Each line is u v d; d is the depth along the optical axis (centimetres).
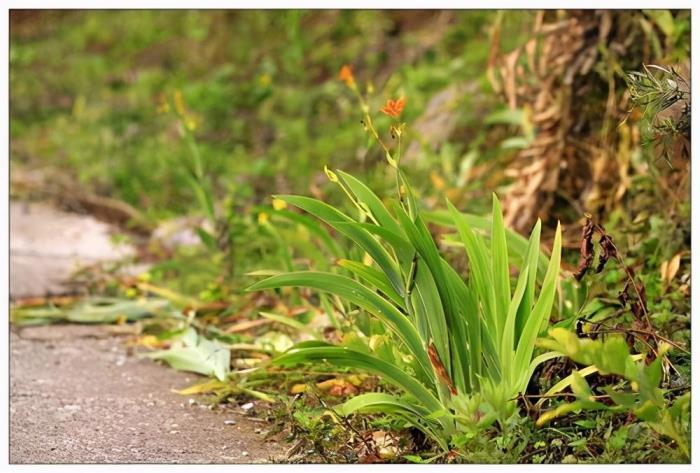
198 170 589
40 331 535
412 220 330
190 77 1053
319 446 354
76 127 952
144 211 759
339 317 454
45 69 1121
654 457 328
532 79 564
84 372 471
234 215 620
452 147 695
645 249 476
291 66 1012
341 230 332
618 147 533
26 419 409
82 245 689
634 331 343
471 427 323
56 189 807
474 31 922
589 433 343
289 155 830
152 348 504
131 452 372
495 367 337
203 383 453
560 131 541
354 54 988
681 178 491
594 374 358
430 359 327
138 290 591
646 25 511
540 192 545
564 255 511
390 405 334
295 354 328
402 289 337
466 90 746
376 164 541
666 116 359
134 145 888
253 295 537
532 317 326
